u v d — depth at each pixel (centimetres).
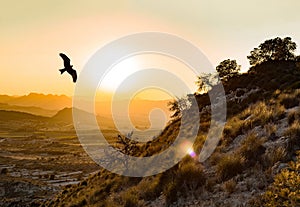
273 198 709
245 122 1609
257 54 4875
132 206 1184
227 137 1520
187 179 1134
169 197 1090
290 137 1152
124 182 1625
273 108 1756
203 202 966
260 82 3206
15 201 5034
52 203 2756
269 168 984
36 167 11638
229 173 1089
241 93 3059
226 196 948
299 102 1705
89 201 1650
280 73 3325
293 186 696
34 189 6425
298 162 809
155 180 1325
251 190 927
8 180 6994
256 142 1221
